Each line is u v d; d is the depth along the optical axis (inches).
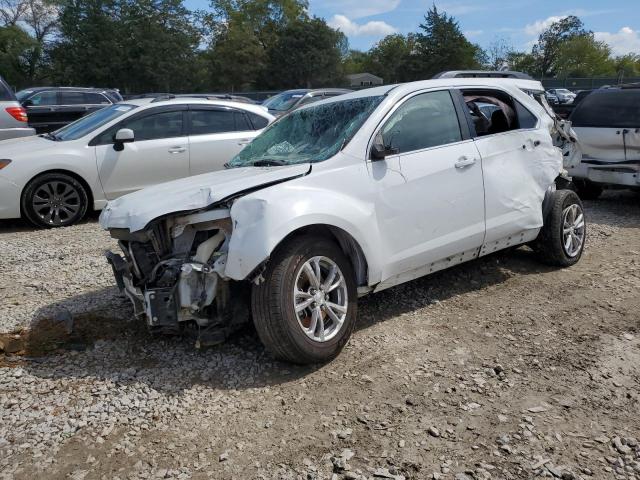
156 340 168.1
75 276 227.5
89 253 262.1
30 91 666.8
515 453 114.9
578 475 108.1
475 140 192.9
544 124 220.2
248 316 155.9
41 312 189.3
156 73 2409.0
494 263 233.0
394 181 167.8
